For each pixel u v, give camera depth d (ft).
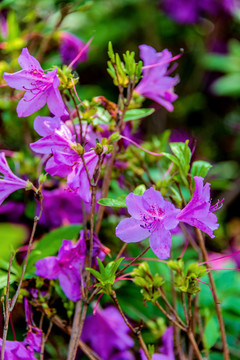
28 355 2.48
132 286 2.88
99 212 2.65
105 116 2.69
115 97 4.65
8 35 3.15
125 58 2.55
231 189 4.63
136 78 2.56
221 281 3.01
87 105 2.59
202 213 2.31
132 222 2.35
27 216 2.95
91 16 4.59
